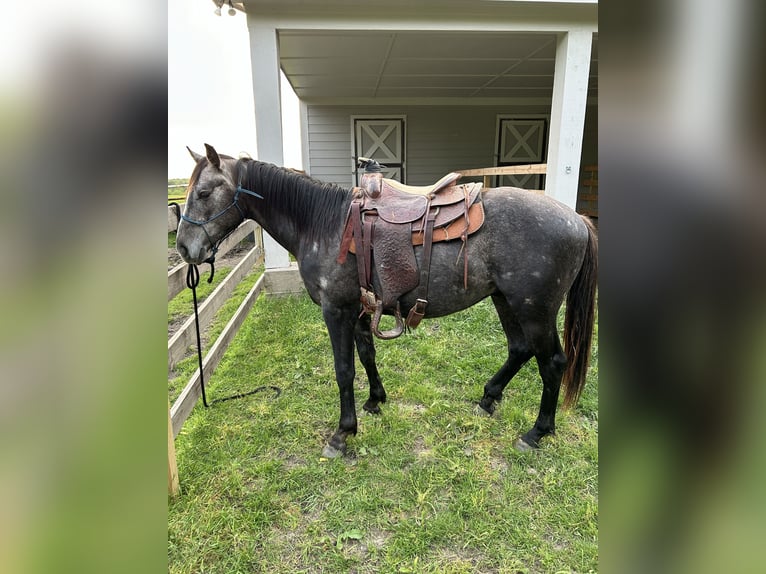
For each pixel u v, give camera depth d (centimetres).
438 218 180
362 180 190
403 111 734
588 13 394
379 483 188
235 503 178
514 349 225
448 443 213
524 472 191
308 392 267
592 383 264
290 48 467
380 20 381
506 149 764
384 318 388
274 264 446
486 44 461
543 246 178
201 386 250
